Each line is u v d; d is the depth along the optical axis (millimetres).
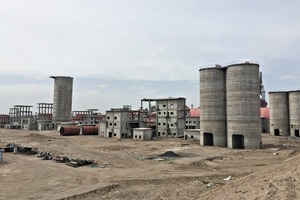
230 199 15383
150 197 21641
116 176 28859
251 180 18453
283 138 78375
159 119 89438
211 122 61938
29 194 22047
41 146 57438
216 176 28969
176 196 21844
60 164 36125
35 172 30719
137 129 78938
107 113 88625
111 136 86562
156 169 33250
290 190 13930
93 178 27766
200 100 65125
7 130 119812
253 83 56219
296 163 18625
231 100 57781
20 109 143500
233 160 40344
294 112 85312
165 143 66938
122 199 21203
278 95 89688
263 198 13719
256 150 51781
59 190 23219
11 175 29125
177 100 86375
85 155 44969
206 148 56781
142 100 91062
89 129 98000
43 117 142500
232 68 58031
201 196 19609
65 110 135875
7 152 47188
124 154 46781
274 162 38062
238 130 56156
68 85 137250
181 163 37562
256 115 55719
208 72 63344
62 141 70438
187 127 95625
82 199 21172
